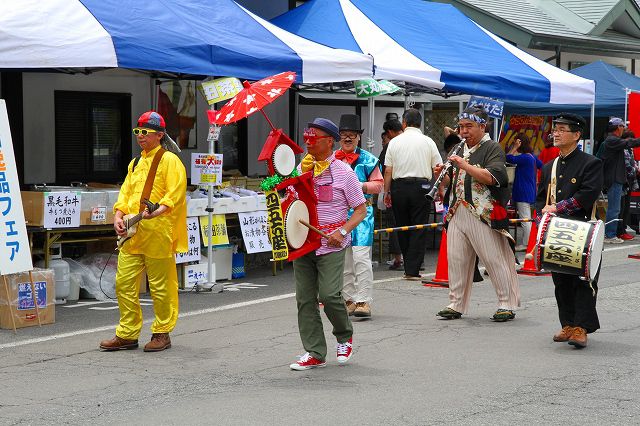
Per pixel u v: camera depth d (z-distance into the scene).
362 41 20.97
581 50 34.19
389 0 23.50
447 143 19.22
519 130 30.94
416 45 21.73
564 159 12.49
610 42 34.66
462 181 14.08
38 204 15.46
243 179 20.36
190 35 15.94
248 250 18.67
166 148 12.56
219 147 23.47
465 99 25.17
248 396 9.90
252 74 16.53
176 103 22.22
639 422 8.91
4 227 13.42
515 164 22.94
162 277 12.20
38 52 13.91
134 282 12.20
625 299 16.22
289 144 10.70
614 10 35.16
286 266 20.89
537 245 12.05
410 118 18.72
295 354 12.01
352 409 9.35
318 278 11.05
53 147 19.81
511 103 28.69
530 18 33.62
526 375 10.77
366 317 14.42
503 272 14.06
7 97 18.78
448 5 25.06
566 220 11.99
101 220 16.27
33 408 9.49
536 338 12.89
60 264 15.97
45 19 14.37
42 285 14.06
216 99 16.55
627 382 10.45
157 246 12.08
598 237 11.83
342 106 26.30
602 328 13.62
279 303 16.05
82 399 9.84
